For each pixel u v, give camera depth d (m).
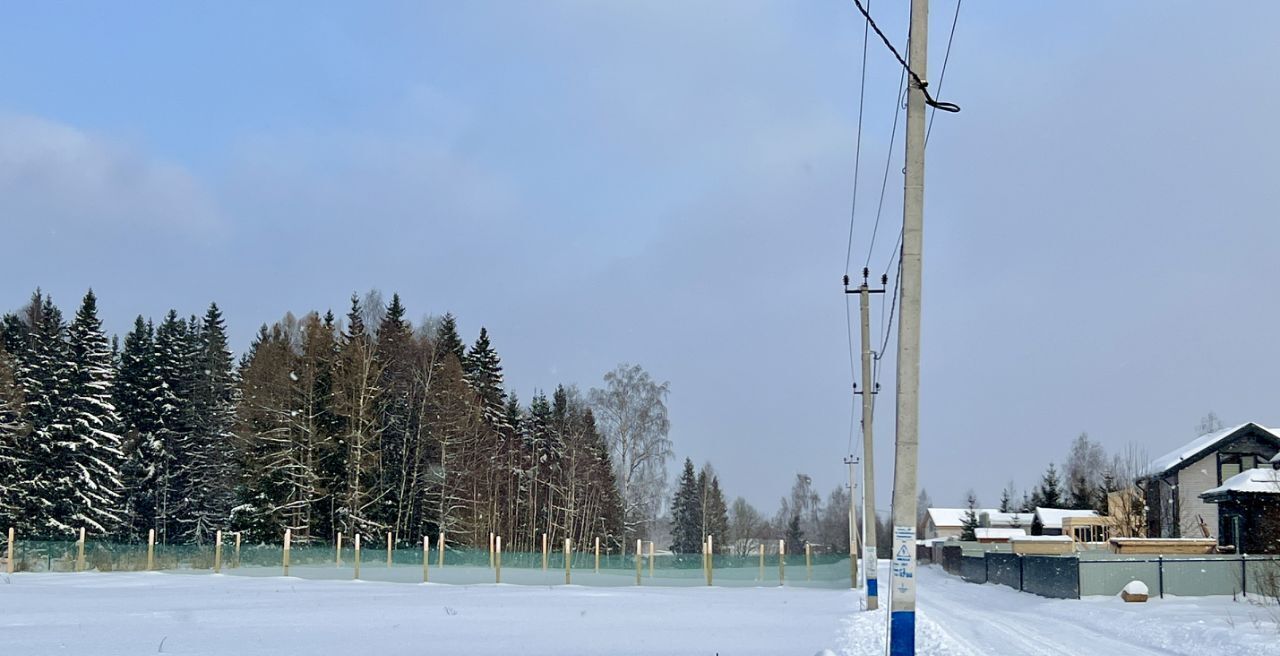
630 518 74.38
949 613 28.58
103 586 38.66
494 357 83.12
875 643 18.41
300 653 16.94
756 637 20.28
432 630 21.41
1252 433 52.28
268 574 48.16
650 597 36.03
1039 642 20.19
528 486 80.38
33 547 50.25
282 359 63.03
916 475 12.92
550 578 47.78
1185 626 22.28
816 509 140.88
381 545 63.56
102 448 62.91
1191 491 53.19
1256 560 34.16
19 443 60.59
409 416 67.25
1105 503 86.50
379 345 68.88
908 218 13.01
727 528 117.50
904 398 12.96
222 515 74.62
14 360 66.44
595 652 17.36
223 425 74.88
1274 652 17.81
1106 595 34.25
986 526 102.62
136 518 73.19
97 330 65.50
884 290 34.34
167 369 76.19
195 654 16.70
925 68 12.98
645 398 72.00
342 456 62.34
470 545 67.44
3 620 23.34
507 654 16.97
